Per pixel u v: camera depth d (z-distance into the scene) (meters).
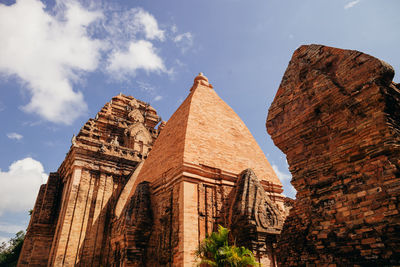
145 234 17.22
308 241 8.28
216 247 11.94
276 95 11.14
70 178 30.03
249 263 11.47
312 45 10.38
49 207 31.69
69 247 25.17
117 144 35.75
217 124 21.17
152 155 23.20
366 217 7.00
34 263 28.36
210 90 24.30
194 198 16.06
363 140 7.63
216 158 18.72
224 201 17.14
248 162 20.53
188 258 13.98
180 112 22.23
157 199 18.45
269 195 20.16
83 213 27.48
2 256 47.94
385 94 7.45
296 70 10.60
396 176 6.70
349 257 7.05
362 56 8.19
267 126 10.88
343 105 8.32
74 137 31.39
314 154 8.95
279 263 9.07
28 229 33.38
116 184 30.89
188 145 17.91
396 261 6.11
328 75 9.13
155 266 15.94
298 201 9.09
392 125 7.27
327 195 8.16
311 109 9.27
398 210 6.39
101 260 25.91
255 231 14.45
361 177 7.45
